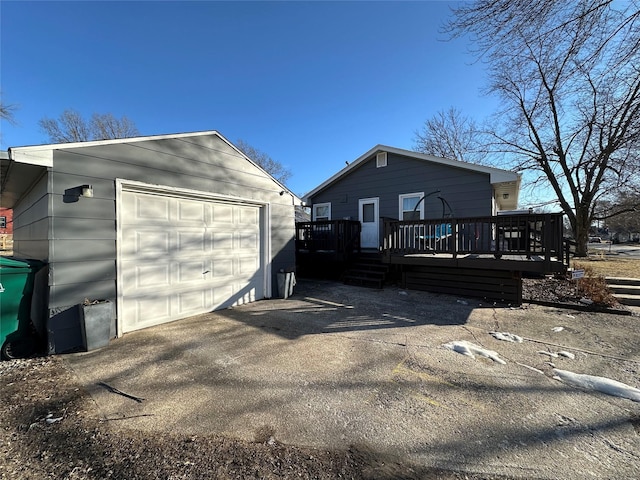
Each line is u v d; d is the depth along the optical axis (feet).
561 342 13.12
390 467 5.83
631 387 9.05
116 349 12.57
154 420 7.47
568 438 6.70
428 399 8.46
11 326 11.76
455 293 22.77
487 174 28.30
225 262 19.80
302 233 34.78
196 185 17.54
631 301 19.76
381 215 34.94
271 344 13.09
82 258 12.88
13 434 6.88
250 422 7.38
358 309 19.22
